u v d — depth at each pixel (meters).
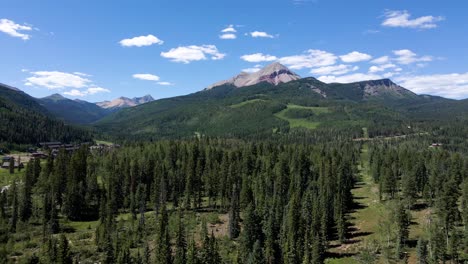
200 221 169.00
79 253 135.25
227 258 130.12
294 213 135.12
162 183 188.75
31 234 162.75
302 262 124.50
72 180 195.50
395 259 123.19
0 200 178.38
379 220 156.00
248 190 170.62
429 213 155.75
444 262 111.81
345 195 171.00
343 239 142.62
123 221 172.88
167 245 126.31
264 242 132.62
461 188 170.88
